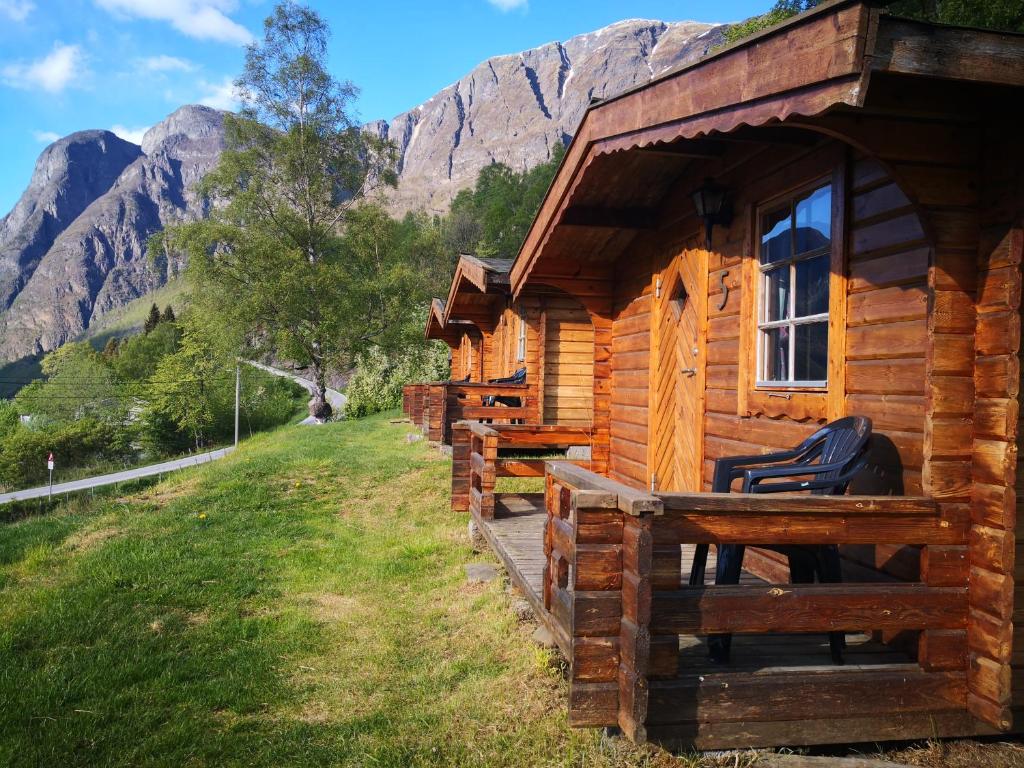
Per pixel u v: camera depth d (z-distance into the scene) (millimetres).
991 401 2904
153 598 5219
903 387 3363
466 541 6672
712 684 2861
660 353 6352
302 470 10508
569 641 3156
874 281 3588
